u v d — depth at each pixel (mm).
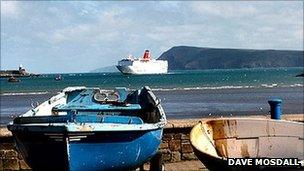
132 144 8453
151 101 11242
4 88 76812
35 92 64438
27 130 7848
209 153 7270
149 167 10289
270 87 66312
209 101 41312
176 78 108375
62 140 7680
